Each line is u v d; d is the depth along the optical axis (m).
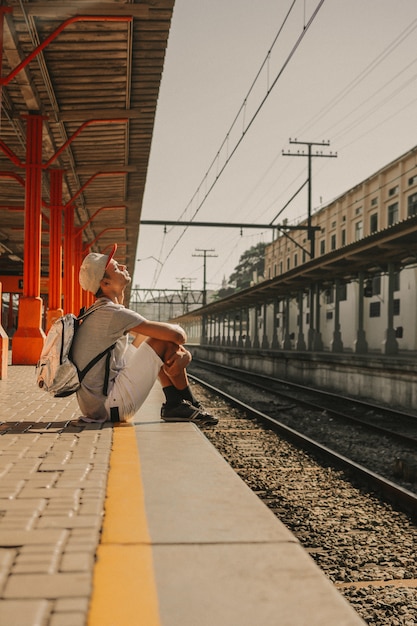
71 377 3.76
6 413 4.75
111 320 3.76
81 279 3.83
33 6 9.38
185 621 1.20
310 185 32.44
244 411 11.84
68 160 17.34
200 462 2.82
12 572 1.45
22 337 13.00
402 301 29.45
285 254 51.97
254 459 7.39
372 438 9.54
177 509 2.06
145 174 19.00
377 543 4.36
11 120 13.65
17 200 22.61
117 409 3.90
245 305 46.62
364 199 35.41
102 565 1.51
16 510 1.99
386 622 3.02
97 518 1.92
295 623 1.19
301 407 13.55
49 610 1.24
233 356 34.59
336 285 27.48
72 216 22.27
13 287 36.59
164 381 4.13
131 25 10.14
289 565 1.52
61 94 13.03
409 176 30.22
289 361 23.09
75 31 10.34
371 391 15.69
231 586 1.38
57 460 2.82
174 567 1.51
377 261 22.06
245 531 1.82
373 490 5.98
